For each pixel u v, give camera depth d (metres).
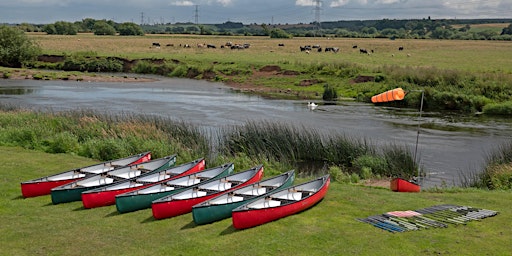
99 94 55.31
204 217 14.55
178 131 28.48
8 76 68.12
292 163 26.61
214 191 16.73
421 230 13.68
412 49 103.88
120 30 170.62
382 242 12.81
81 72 77.44
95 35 164.00
